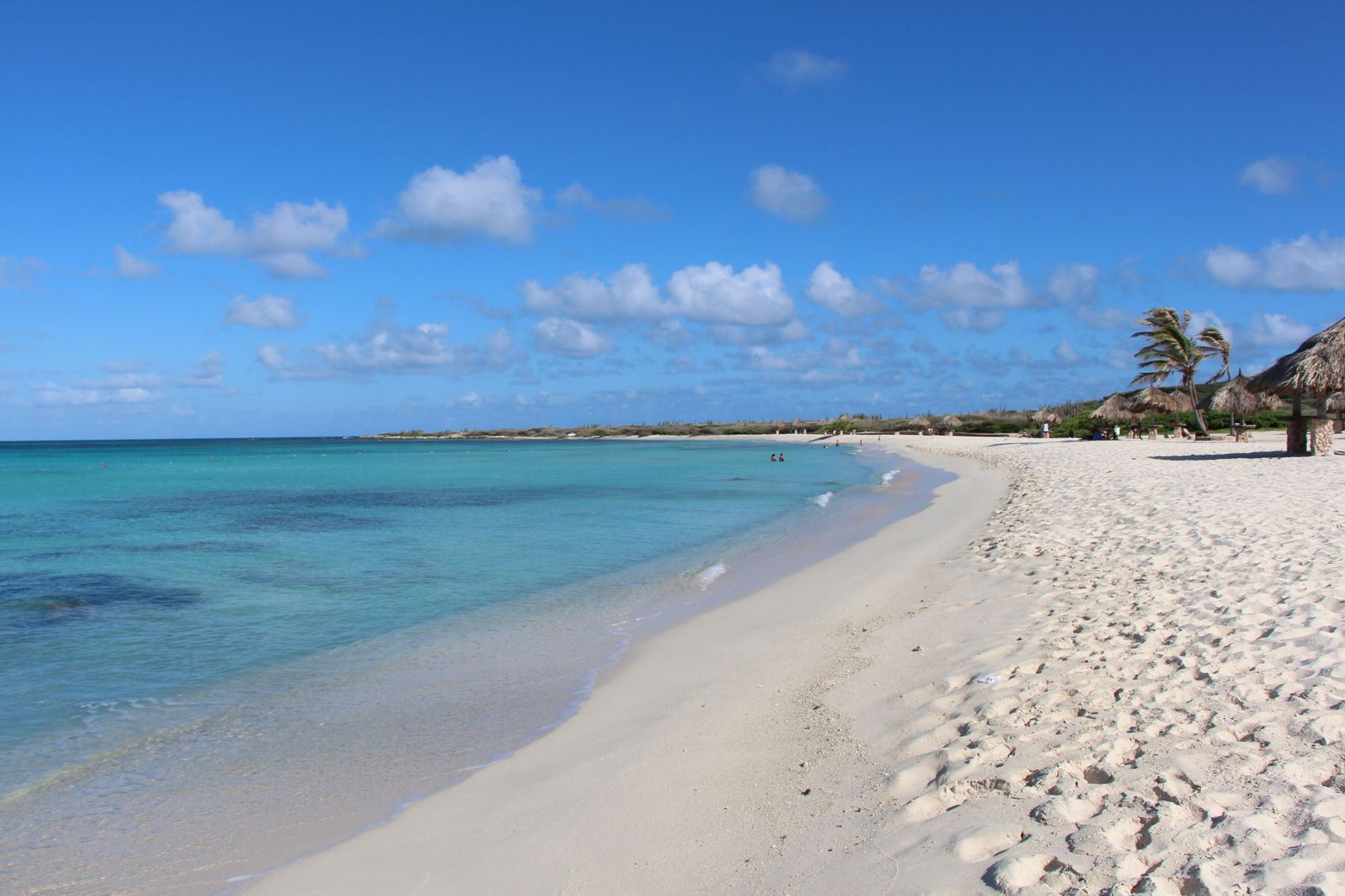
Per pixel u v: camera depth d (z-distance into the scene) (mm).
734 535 17094
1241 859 3191
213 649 8641
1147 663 5863
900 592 9977
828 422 132500
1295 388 23328
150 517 23172
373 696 7047
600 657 8117
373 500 28406
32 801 5113
